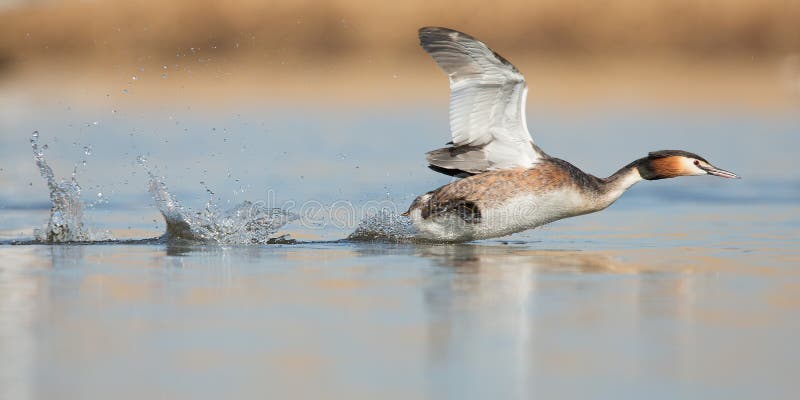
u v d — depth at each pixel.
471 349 7.59
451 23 45.75
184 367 7.14
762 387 6.78
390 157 22.23
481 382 6.85
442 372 7.05
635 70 45.69
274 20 45.16
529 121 29.31
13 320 8.42
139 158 14.48
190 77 42.78
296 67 44.53
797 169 21.06
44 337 7.89
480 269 10.98
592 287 9.91
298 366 7.16
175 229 13.41
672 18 47.16
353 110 31.77
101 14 45.41
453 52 13.12
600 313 8.72
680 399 6.58
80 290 9.64
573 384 6.83
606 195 13.60
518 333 8.03
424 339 7.84
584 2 46.75
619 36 46.16
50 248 12.61
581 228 14.90
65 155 22.58
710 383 6.85
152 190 13.61
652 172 13.73
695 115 30.86
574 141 25.06
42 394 6.58
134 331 8.05
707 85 40.38
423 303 9.07
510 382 6.85
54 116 30.34
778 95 36.47
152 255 12.02
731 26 46.84
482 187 13.25
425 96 35.81
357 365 7.18
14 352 7.50
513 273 10.70
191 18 45.16
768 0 47.12
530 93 37.72
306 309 8.82
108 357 7.36
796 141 25.27
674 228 14.76
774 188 18.91
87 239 13.43
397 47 45.03
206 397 6.54
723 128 27.80
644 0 46.94
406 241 13.61
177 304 9.02
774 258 11.84
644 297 9.38
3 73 44.66
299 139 25.31
